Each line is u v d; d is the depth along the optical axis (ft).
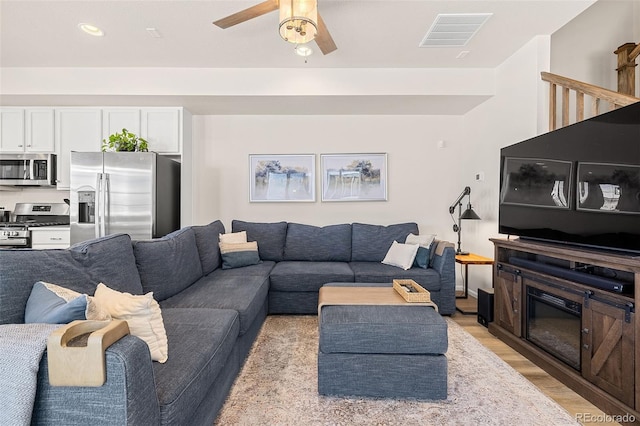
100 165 11.00
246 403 5.63
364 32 8.99
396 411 5.45
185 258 8.05
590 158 6.33
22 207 13.06
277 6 6.39
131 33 8.95
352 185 13.89
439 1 7.66
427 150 13.89
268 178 13.87
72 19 8.25
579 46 11.23
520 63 9.97
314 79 11.31
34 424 2.81
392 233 12.39
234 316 6.11
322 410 5.46
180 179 12.98
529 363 7.22
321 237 12.50
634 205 5.47
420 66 11.20
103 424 2.79
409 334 5.77
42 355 2.77
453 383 6.33
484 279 12.00
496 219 11.22
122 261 5.71
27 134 12.21
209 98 11.59
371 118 13.87
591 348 5.82
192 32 8.93
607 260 5.50
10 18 8.18
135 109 12.37
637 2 11.24
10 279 3.76
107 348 2.82
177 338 4.90
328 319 5.98
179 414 3.58
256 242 12.10
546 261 7.70
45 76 10.97
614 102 7.06
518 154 8.55
